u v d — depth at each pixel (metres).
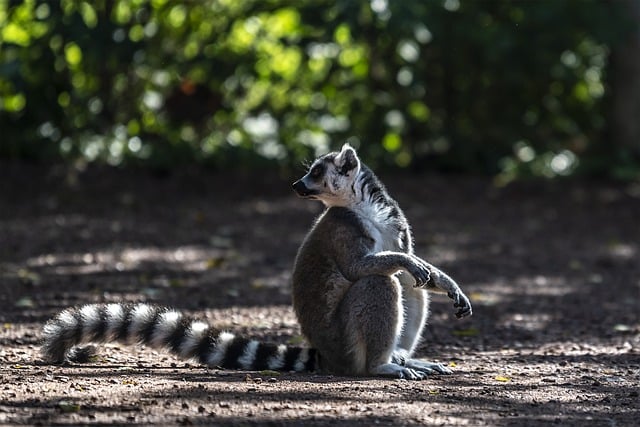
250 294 11.55
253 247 14.56
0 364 7.78
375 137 20.19
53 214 15.92
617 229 17.06
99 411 6.23
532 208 18.38
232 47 19.34
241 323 9.98
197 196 17.88
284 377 7.56
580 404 6.95
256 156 19.31
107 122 18.92
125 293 11.16
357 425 6.09
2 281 11.48
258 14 18.73
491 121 21.06
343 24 17.59
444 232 16.16
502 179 20.31
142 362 8.23
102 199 17.06
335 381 7.43
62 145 18.27
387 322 7.72
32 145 18.25
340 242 7.93
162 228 15.48
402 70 19.67
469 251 14.89
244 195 18.16
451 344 9.55
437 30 18.03
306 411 6.38
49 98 18.16
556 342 9.70
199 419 6.09
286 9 18.73
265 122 19.89
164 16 18.66
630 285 13.02
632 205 18.67
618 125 20.84
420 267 7.56
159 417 6.12
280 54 19.52
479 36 19.23
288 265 13.45
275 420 6.13
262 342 8.42
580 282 13.12
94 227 15.18
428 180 19.84
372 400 6.77
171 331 7.94
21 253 13.20
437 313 11.08
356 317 7.74
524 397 7.09
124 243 14.28
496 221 17.28
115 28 17.22
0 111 18.27
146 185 18.00
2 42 17.33
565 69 20.11
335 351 7.86
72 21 17.00
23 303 10.41
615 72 20.77
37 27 17.53
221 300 11.12
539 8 19.70
